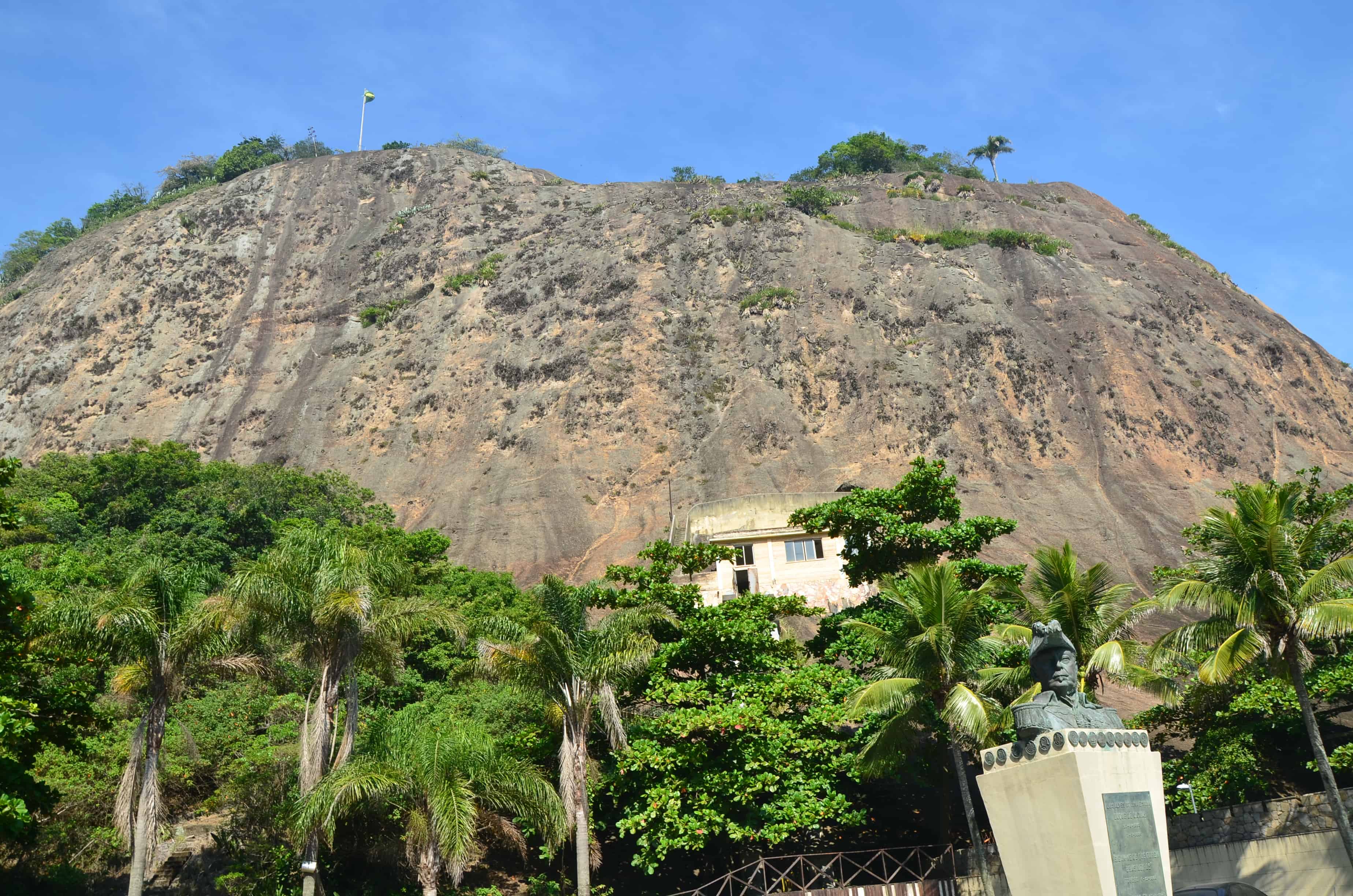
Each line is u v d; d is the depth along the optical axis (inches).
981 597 1155.3
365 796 945.5
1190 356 4101.9
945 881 1115.9
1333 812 958.4
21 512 2417.6
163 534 2394.2
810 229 4913.9
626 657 1046.4
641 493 3656.5
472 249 5093.5
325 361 4569.4
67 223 6166.3
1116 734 607.8
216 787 1238.9
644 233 4963.1
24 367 4591.5
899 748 1077.1
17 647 879.7
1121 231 5137.8
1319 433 3880.4
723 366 4188.0
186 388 4466.0
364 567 1043.9
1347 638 1301.7
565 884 1170.0
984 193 5482.3
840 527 1390.3
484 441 3954.2
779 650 1300.4
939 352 4106.8
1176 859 1131.3
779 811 1122.7
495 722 1373.0
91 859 1108.5
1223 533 960.3
